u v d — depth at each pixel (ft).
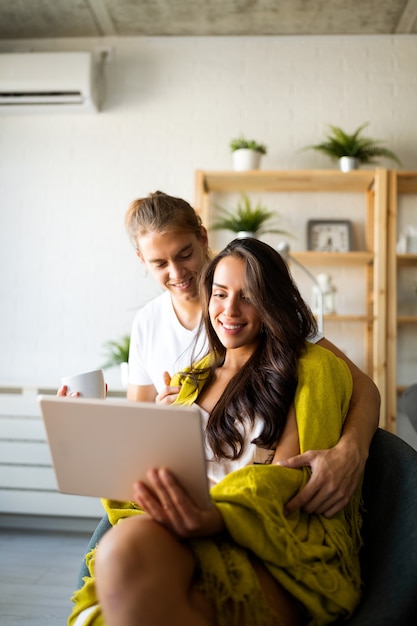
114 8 12.19
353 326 12.52
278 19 12.45
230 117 12.98
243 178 12.05
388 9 12.01
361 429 4.19
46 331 12.84
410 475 3.92
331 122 12.87
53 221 13.01
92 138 13.11
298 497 3.72
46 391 11.43
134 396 6.67
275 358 4.36
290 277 4.61
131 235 6.14
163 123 13.05
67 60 12.52
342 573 3.68
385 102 12.87
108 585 3.04
